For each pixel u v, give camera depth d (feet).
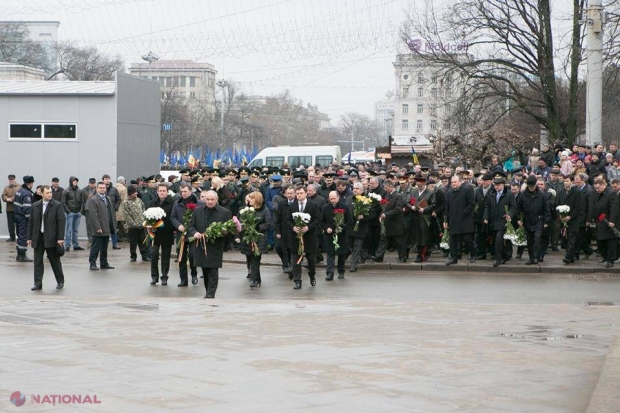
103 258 76.18
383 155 165.68
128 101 106.11
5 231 104.99
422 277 70.79
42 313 47.11
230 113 329.93
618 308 50.16
